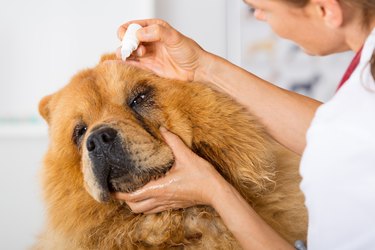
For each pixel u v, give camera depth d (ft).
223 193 4.92
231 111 5.46
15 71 10.34
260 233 4.75
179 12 10.72
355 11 4.22
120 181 5.14
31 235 10.10
